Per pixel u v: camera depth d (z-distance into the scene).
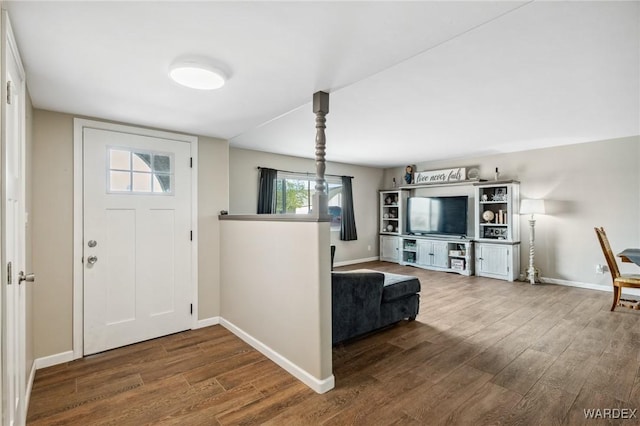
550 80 2.62
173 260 3.16
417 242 6.75
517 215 5.58
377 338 3.02
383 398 2.05
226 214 3.49
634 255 3.43
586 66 2.38
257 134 4.39
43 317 2.50
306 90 2.24
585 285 4.96
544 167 5.36
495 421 1.81
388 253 7.50
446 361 2.54
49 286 2.53
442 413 1.89
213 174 3.46
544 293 4.64
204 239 3.37
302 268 2.28
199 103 2.44
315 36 1.57
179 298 3.20
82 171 2.69
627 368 2.39
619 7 1.68
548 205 5.32
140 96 2.29
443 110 3.36
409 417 1.85
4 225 1.26
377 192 7.86
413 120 3.72
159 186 3.09
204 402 2.02
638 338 2.96
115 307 2.83
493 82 2.66
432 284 5.20
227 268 3.31
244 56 1.76
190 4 1.30
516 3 1.32
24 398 1.81
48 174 2.53
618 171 4.66
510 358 2.58
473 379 2.26
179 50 1.68
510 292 4.70
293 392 2.12
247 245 2.95
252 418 1.86
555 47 2.10
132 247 2.92
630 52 2.17
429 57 2.23
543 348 2.76
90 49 1.65
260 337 2.75
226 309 3.33
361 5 1.33
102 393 2.12
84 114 2.66
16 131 1.64
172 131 3.18
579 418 1.82
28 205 2.20
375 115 3.53
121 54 1.71
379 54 1.76
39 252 2.48
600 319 3.51
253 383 2.24
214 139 3.47
